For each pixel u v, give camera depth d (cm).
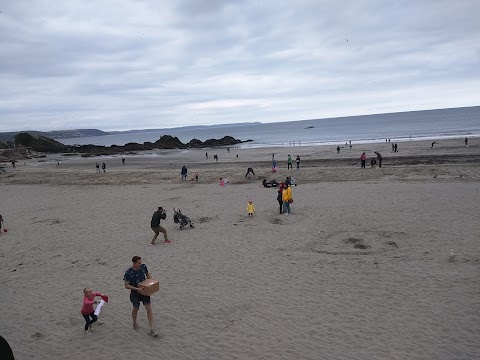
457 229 1438
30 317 934
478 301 877
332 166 3878
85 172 4625
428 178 2661
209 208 2119
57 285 1141
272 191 2520
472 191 2075
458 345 715
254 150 7456
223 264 1241
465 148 4597
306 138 11231
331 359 693
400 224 1561
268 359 705
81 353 759
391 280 1029
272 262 1229
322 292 983
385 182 2594
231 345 761
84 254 1435
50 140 12950
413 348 713
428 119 16500
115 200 2570
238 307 927
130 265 1280
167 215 2014
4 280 1208
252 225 1697
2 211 2400
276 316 870
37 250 1517
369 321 822
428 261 1145
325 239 1430
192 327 843
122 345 782
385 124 15962
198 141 11831
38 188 3397
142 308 946
